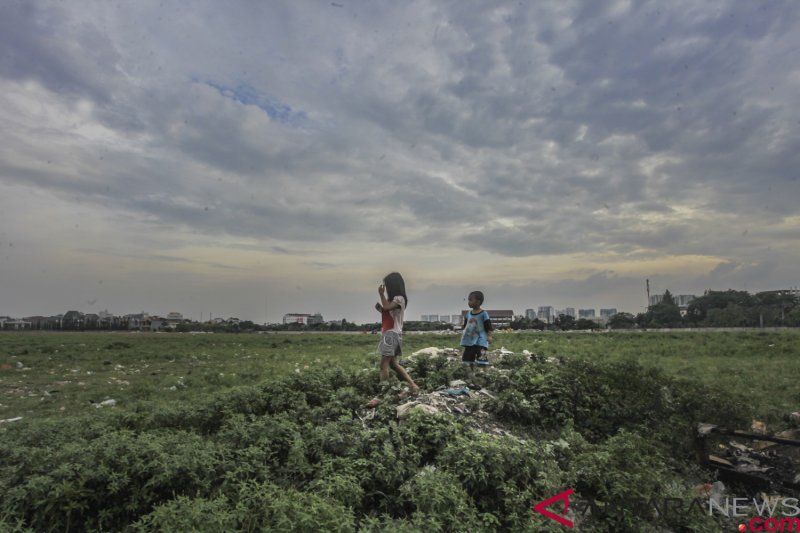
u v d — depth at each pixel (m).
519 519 4.34
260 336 42.09
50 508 4.26
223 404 7.38
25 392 12.23
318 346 28.38
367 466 4.96
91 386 13.20
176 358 21.09
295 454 5.21
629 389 7.50
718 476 6.29
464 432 5.73
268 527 3.81
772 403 9.30
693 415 6.89
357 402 7.29
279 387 7.80
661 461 5.73
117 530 4.41
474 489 4.75
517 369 8.74
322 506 3.91
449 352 11.71
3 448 5.71
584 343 24.22
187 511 3.88
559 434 6.72
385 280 8.22
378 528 3.98
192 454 5.00
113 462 4.76
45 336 39.62
